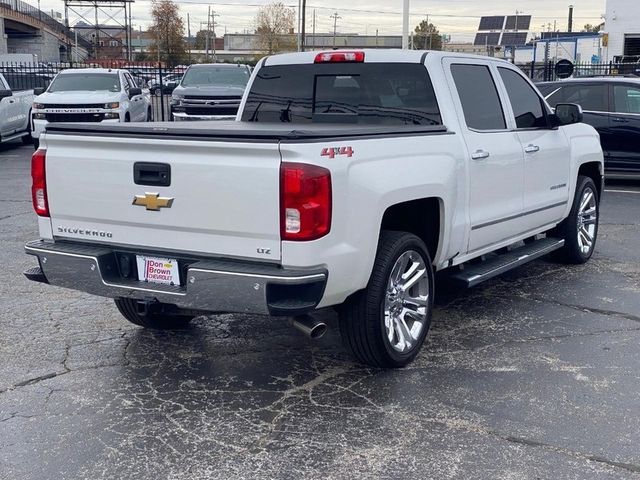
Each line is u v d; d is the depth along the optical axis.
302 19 56.81
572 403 4.71
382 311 4.95
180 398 4.80
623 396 4.82
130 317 5.82
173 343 5.79
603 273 7.83
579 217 8.00
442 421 4.47
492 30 67.12
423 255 5.30
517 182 6.54
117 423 4.46
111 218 4.85
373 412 4.59
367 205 4.62
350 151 4.53
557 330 6.07
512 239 6.75
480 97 6.25
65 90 18.23
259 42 70.56
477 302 6.84
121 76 18.84
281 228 4.30
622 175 14.27
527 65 30.62
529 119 6.96
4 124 18.08
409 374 5.17
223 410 4.63
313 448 4.16
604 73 28.39
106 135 4.77
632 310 6.59
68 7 73.00
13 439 4.26
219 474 3.89
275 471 3.92
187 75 19.94
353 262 4.59
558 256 8.09
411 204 5.37
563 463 4.00
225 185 4.41
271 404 4.71
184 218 4.58
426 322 5.42
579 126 8.04
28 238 9.35
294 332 6.04
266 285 4.28
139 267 4.86
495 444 4.20
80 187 4.92
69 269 4.95
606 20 36.38
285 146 4.24
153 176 4.64
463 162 5.66
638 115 12.95
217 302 4.45
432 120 5.78
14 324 6.18
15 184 13.77
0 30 55.31
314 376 5.14
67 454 4.10
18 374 5.17
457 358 5.46
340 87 6.21
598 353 5.56
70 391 4.90
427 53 5.87
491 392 4.88
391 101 5.98
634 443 4.21
